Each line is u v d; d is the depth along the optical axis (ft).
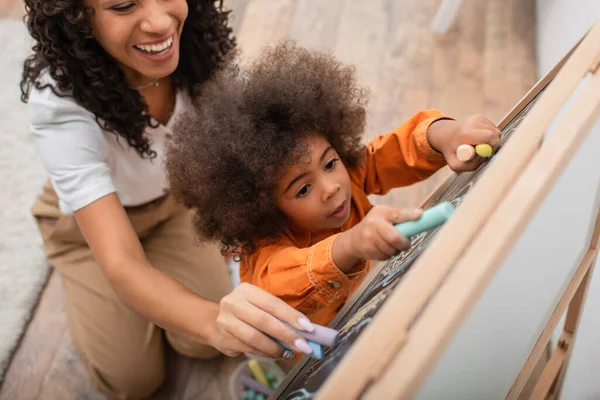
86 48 2.78
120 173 3.39
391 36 5.93
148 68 2.88
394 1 6.27
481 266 1.08
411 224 1.59
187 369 4.06
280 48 2.43
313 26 6.05
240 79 2.28
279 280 2.09
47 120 2.93
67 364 4.09
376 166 2.68
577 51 1.48
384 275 1.97
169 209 3.91
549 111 1.36
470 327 1.29
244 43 5.93
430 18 6.10
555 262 1.78
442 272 1.09
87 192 2.88
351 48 5.83
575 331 2.56
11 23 6.18
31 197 4.95
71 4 2.53
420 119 2.57
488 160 2.08
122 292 2.67
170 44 2.85
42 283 4.49
